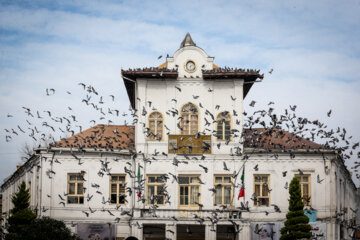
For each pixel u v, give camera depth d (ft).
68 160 134.72
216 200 134.72
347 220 160.04
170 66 140.15
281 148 135.74
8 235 115.34
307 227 119.14
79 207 132.87
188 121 126.21
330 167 136.56
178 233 135.33
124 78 139.23
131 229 130.41
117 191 135.03
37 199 137.28
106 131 148.05
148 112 138.62
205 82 139.74
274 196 135.13
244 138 136.46
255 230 131.95
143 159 125.29
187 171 135.33
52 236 113.70
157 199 134.72
